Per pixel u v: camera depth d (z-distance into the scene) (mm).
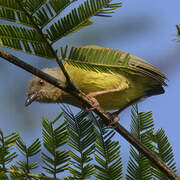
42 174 7801
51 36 7078
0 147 7688
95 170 8453
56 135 7973
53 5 6809
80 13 6836
